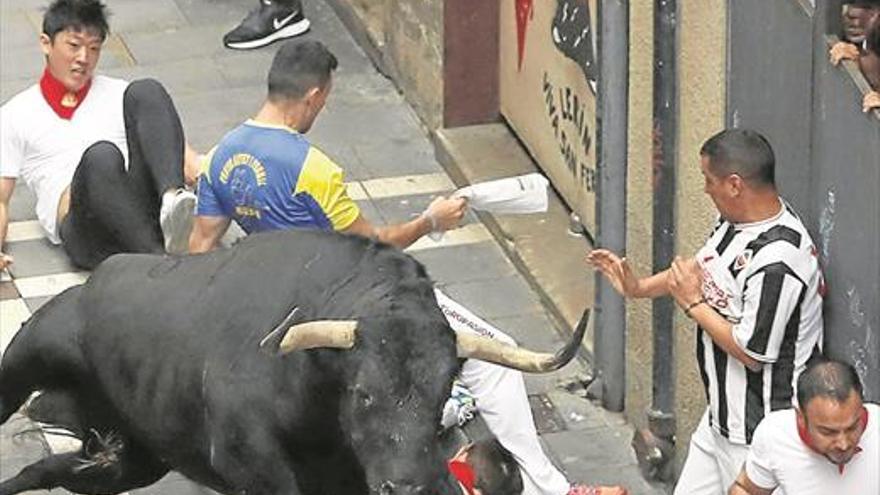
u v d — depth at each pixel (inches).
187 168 853.8
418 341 510.3
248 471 561.6
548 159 903.1
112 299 609.9
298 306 550.6
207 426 577.0
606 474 744.3
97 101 880.9
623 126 729.6
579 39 845.2
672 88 686.5
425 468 503.8
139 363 597.9
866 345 599.8
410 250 884.0
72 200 850.8
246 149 659.4
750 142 608.1
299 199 656.4
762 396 625.0
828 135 604.1
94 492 668.7
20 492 669.3
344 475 559.5
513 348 518.6
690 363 710.5
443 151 947.3
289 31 1061.1
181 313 586.2
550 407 781.3
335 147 968.9
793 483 573.0
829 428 551.8
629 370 762.2
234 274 577.9
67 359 627.5
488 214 893.2
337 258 554.9
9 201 912.3
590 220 860.0
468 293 855.7
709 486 659.4
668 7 677.3
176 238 780.6
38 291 856.9
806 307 613.0
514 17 921.5
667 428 730.2
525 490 687.7
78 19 867.4
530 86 912.9
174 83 1024.9
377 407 507.5
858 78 586.6
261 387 553.9
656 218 705.0
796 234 609.3
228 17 1088.8
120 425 639.1
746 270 611.8
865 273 594.6
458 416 687.7
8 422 767.7
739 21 644.1
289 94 659.4
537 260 858.1
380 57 1029.2
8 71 1034.1
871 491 568.7
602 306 764.0
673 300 711.1
